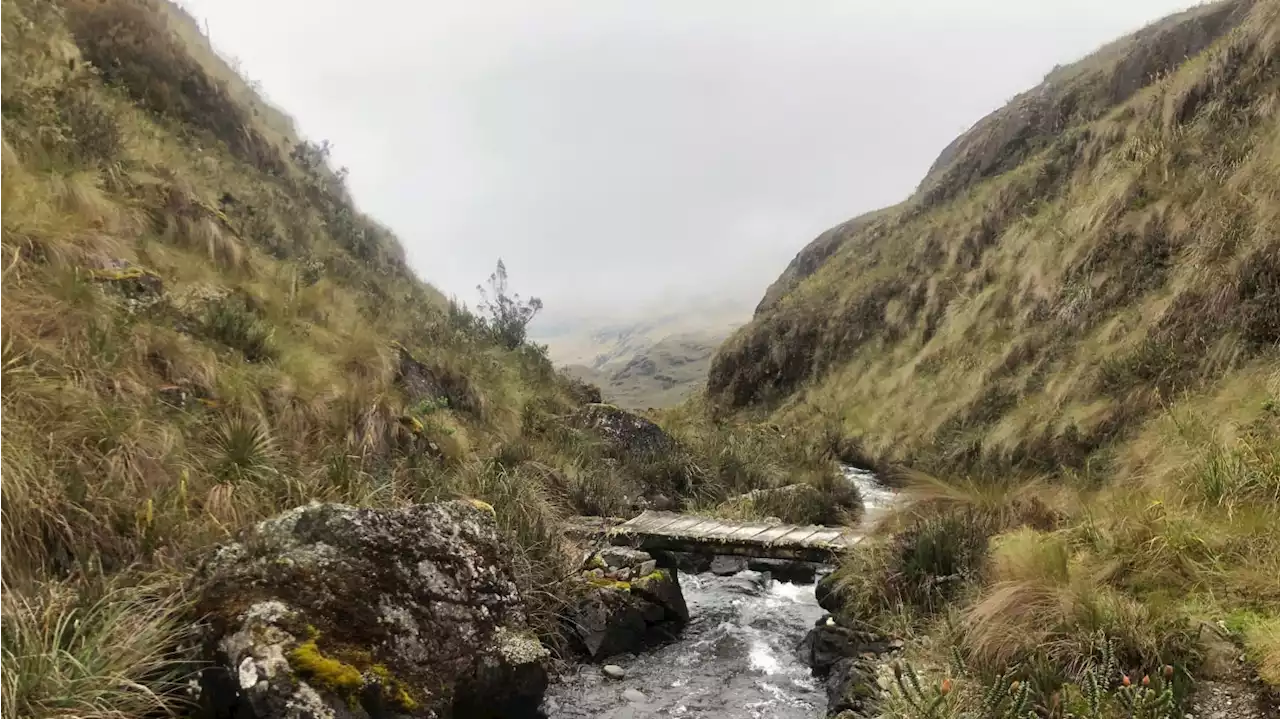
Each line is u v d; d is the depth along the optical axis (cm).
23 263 546
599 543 755
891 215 3122
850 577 616
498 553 473
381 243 1683
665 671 571
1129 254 1201
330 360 787
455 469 766
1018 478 729
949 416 1435
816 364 2436
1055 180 1817
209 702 324
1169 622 390
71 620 334
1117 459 802
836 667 528
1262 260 838
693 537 750
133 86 1133
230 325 688
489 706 409
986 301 1652
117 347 539
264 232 1082
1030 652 394
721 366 2914
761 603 728
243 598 352
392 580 395
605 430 1263
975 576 518
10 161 645
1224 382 768
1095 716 336
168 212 824
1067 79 2478
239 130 1352
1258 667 354
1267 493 499
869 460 1661
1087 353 1119
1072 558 488
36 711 281
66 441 436
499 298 1709
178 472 477
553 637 575
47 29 980
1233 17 1833
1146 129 1416
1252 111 1116
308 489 546
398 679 355
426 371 978
